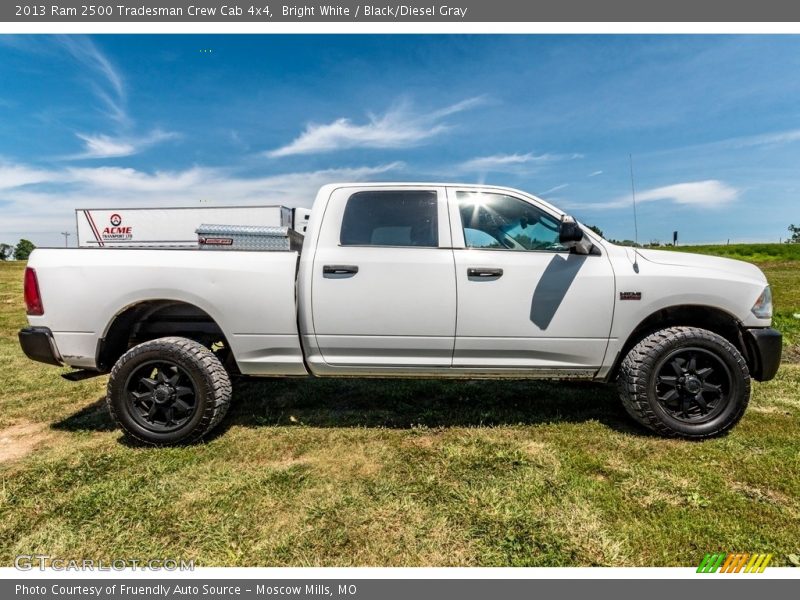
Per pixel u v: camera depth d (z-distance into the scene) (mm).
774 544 1842
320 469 2510
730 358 2758
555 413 3332
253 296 2842
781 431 2912
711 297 2814
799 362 4711
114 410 2805
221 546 1878
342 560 1795
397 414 3354
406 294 2828
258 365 2961
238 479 2393
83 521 2043
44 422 3301
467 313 2830
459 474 2424
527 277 2832
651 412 2795
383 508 2111
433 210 2955
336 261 2842
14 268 25188
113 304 2799
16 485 2350
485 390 3895
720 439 2791
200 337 3230
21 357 5531
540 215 3002
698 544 1846
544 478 2352
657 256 2994
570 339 2857
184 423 2814
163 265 2818
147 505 2156
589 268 2857
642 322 2963
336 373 2988
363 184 3018
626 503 2123
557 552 1814
